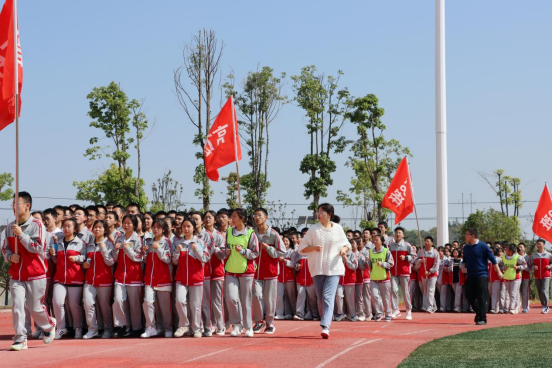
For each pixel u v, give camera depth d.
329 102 37.19
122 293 13.04
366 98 36.56
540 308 26.98
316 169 36.31
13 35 11.91
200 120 32.47
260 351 10.02
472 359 8.88
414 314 21.50
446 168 25.84
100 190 37.97
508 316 20.64
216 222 14.53
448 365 8.30
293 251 19.14
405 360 8.78
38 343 12.10
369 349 10.23
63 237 13.52
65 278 13.24
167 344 11.21
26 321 13.72
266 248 12.71
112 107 35.47
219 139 16.66
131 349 10.48
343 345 10.82
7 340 13.33
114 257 13.14
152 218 13.87
